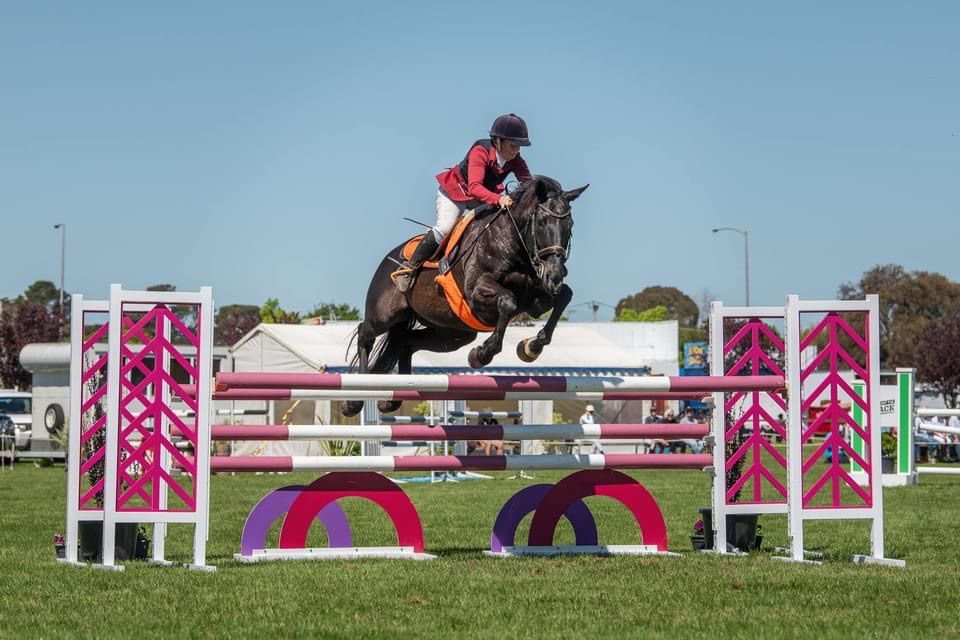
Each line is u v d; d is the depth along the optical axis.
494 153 10.66
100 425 10.70
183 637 6.83
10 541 12.95
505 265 10.09
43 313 60.62
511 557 11.01
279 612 7.73
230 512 17.30
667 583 9.10
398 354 12.22
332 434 10.65
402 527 11.14
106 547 10.18
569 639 6.77
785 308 11.11
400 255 11.51
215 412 28.81
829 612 7.82
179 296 10.26
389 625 7.25
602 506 17.92
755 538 12.02
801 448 11.02
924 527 14.60
